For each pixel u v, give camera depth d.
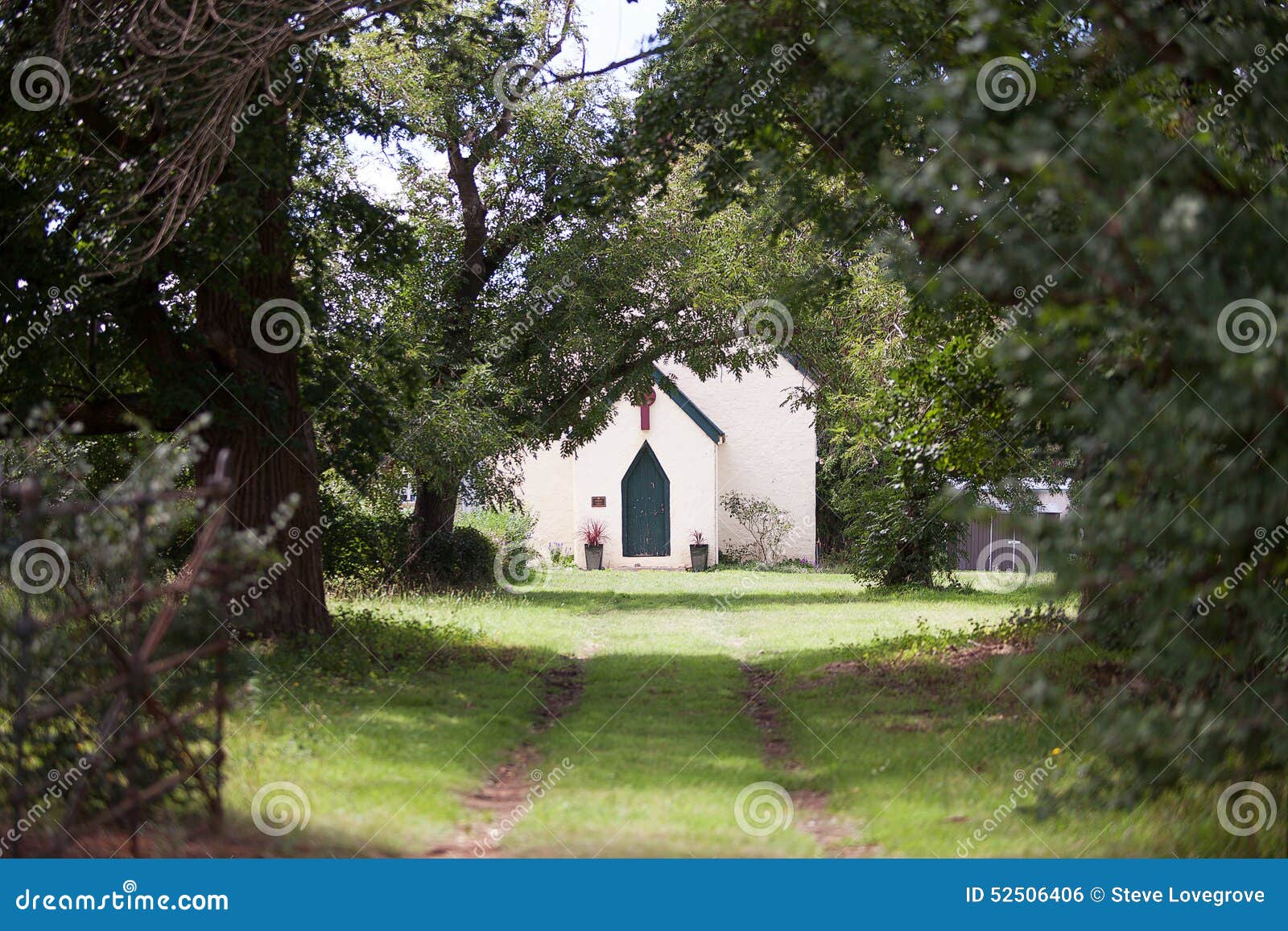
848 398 26.20
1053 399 7.08
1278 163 7.44
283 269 14.59
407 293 24.56
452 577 26.44
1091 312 6.17
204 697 7.19
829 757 9.34
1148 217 5.95
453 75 23.78
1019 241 6.74
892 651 15.09
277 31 11.73
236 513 14.54
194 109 12.10
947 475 15.41
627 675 14.05
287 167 13.30
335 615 16.89
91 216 12.50
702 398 40.06
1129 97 6.86
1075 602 14.67
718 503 39.75
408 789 8.10
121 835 6.69
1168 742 6.50
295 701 11.09
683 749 9.80
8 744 6.70
